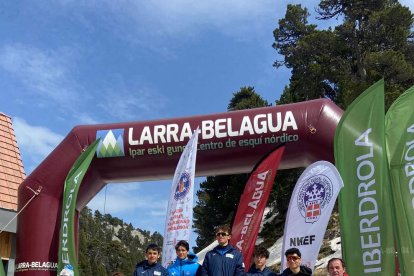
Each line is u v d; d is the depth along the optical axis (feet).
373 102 23.93
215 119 36.96
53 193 38.34
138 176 38.70
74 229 36.42
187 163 32.60
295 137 35.35
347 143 24.30
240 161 36.68
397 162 22.99
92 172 38.47
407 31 114.52
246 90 122.52
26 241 37.55
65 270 32.96
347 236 23.36
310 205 26.16
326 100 36.50
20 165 50.90
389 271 21.99
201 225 111.04
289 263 20.48
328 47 118.93
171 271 23.16
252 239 30.37
